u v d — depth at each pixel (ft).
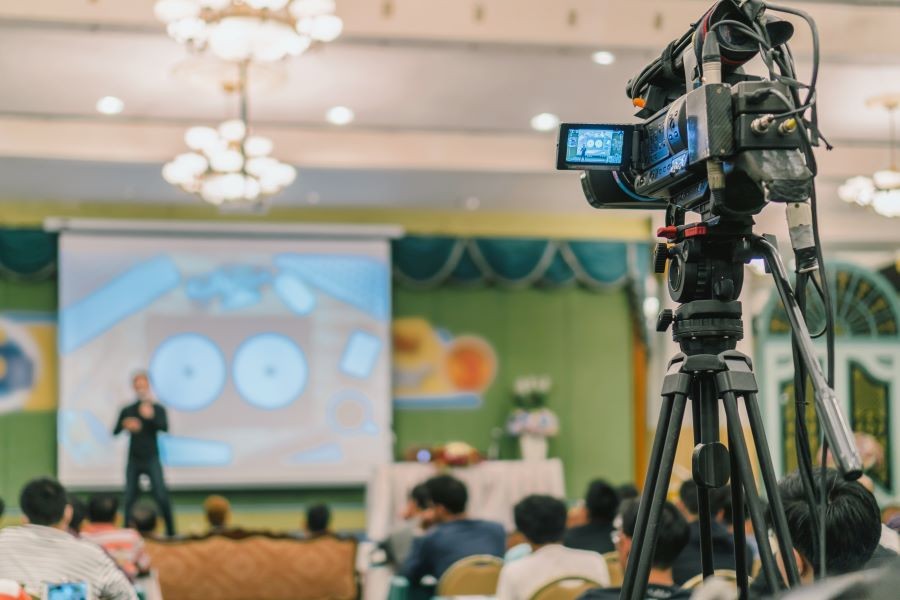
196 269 41.01
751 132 5.67
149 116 31.94
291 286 41.50
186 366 40.73
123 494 40.11
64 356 39.99
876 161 35.58
